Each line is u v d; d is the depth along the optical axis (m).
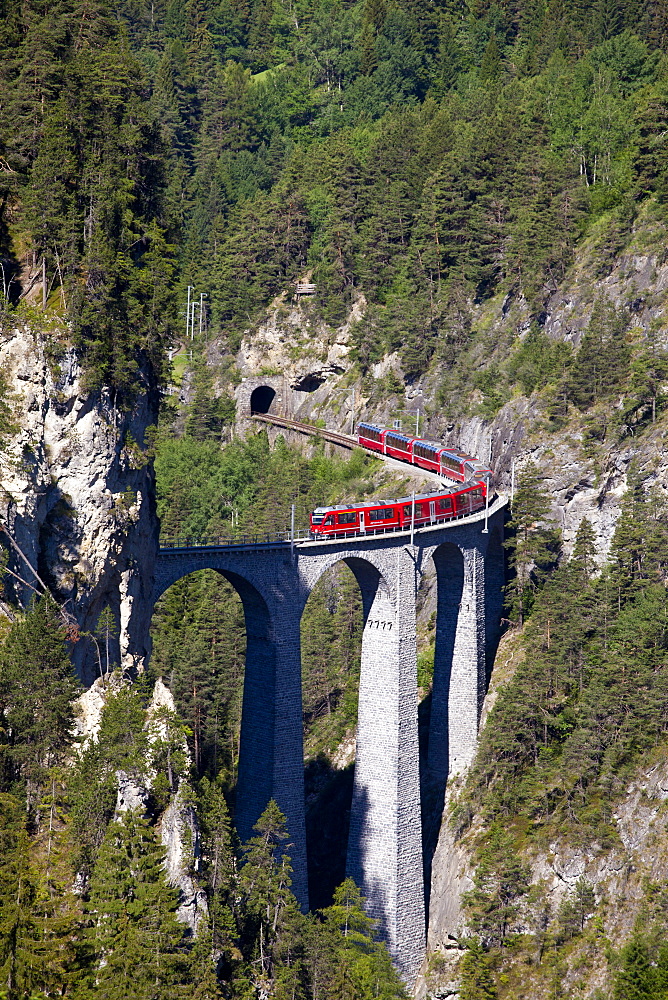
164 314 110.06
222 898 97.12
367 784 127.00
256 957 99.56
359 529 125.31
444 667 143.00
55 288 104.94
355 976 107.50
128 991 84.12
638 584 140.12
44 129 108.25
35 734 92.38
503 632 152.75
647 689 127.81
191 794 95.44
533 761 134.12
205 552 110.00
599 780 126.81
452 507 138.88
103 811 91.12
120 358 104.25
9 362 98.94
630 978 110.19
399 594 125.00
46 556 100.56
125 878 88.06
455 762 142.25
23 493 97.19
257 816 115.12
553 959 118.19
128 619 105.88
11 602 95.69
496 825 130.50
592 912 120.06
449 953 125.12
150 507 109.94
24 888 83.25
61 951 82.88
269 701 113.94
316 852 144.50
